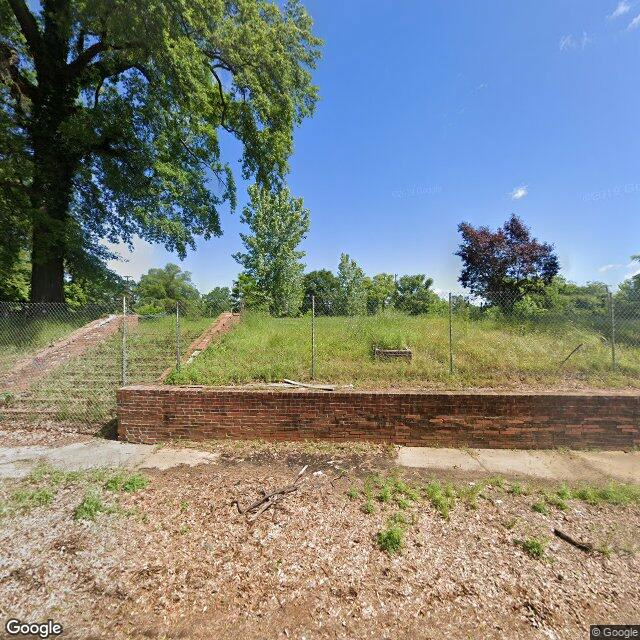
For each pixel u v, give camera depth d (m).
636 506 3.42
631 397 4.76
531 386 5.38
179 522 3.17
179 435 5.12
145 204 12.92
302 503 3.47
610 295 6.29
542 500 3.52
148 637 2.10
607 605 2.33
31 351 7.93
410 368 5.95
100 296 16.36
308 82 13.10
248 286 20.88
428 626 2.17
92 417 5.75
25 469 4.26
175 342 8.31
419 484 3.83
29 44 11.27
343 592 2.41
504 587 2.46
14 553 2.76
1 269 12.12
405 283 38.50
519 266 14.01
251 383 5.72
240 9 11.00
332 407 5.00
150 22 9.24
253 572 2.58
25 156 10.06
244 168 14.24
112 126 11.50
